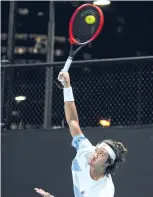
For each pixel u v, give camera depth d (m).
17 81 23.27
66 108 13.96
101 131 20.20
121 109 21.67
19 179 21.41
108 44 29.80
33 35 29.86
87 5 16.27
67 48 29.48
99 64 21.39
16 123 22.98
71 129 13.77
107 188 13.27
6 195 21.55
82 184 13.34
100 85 22.12
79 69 22.69
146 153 19.53
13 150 21.64
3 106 22.70
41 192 13.33
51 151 21.03
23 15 30.03
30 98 23.25
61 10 29.78
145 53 29.89
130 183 19.61
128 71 21.78
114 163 13.24
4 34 30.22
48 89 22.59
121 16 30.11
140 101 21.34
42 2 30.05
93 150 13.34
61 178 20.72
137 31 29.98
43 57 29.61
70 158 20.67
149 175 19.41
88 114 22.11
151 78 21.19
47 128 21.34
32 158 21.30
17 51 29.61
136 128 19.78
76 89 22.47
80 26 16.25
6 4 30.53
